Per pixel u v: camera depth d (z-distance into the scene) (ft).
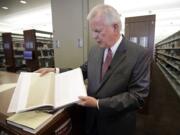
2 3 17.01
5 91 3.97
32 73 3.41
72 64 7.89
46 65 17.26
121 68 2.91
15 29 34.73
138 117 8.06
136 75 2.85
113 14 2.68
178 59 14.87
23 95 2.72
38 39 17.02
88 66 3.58
